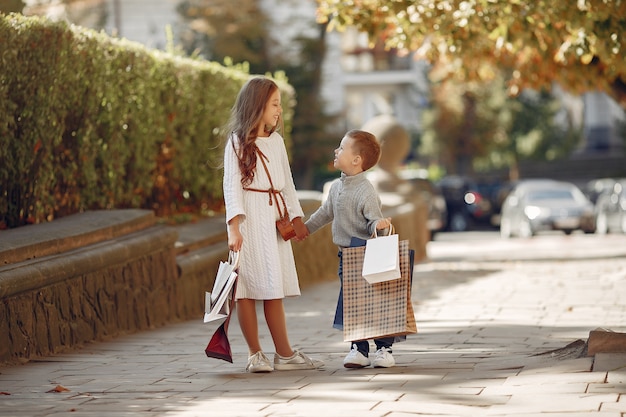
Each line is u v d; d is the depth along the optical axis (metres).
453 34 12.11
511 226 33.03
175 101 13.16
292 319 10.41
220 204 15.11
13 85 9.34
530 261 20.25
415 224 21.50
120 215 10.16
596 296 11.51
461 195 40.59
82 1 30.53
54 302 8.12
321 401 5.62
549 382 5.76
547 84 16.33
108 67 11.14
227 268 6.64
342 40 51.22
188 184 14.02
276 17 40.34
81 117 10.73
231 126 6.91
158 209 13.22
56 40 9.81
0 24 8.98
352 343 6.92
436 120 48.19
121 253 9.20
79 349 8.29
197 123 14.07
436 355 7.35
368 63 52.91
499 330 8.74
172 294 10.52
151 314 9.94
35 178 9.95
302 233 7.02
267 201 6.88
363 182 6.84
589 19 10.92
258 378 6.59
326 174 43.22
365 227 6.82
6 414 5.52
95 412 5.53
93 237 9.16
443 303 11.38
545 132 49.59
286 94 16.77
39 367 7.31
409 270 6.66
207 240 11.95
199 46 36.38
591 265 17.16
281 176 6.96
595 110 60.56
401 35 12.46
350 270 6.72
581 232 32.38
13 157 9.63
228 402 5.72
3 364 7.33
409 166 51.50
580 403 5.18
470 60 14.13
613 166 54.31
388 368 6.76
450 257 24.03
